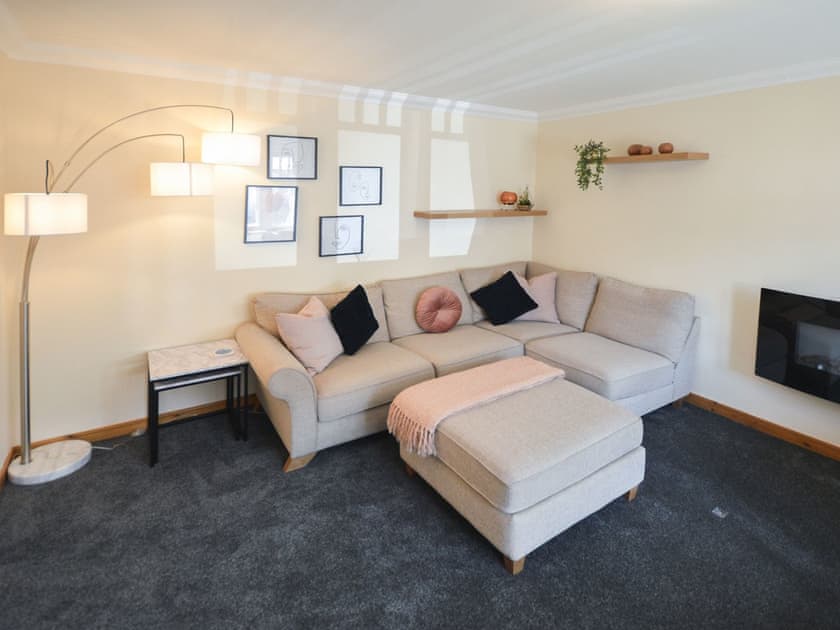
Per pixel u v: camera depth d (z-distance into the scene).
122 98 2.88
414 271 4.29
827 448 3.00
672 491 2.63
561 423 2.33
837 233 2.88
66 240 2.85
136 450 2.98
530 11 2.15
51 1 2.08
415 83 3.48
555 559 2.14
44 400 2.92
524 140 4.74
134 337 3.13
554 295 4.32
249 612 1.85
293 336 3.02
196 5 2.11
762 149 3.17
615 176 4.12
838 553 2.18
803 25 2.30
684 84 3.46
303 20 2.28
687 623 1.83
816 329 2.87
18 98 2.62
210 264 3.31
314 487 2.64
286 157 3.46
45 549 2.14
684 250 3.68
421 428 2.38
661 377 3.38
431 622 1.82
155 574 2.02
